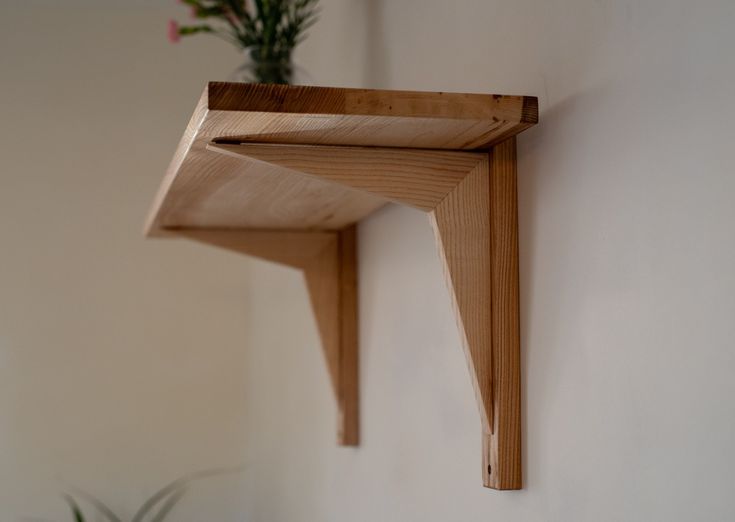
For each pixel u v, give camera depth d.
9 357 2.07
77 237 2.13
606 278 0.72
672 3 0.65
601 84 0.73
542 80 0.83
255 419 2.10
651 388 0.66
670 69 0.65
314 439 1.62
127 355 2.13
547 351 0.80
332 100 0.74
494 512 0.90
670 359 0.64
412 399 1.14
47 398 2.09
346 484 1.42
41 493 2.06
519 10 0.88
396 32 1.23
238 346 2.19
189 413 2.15
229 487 2.16
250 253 1.41
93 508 2.08
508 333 0.85
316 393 1.61
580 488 0.74
